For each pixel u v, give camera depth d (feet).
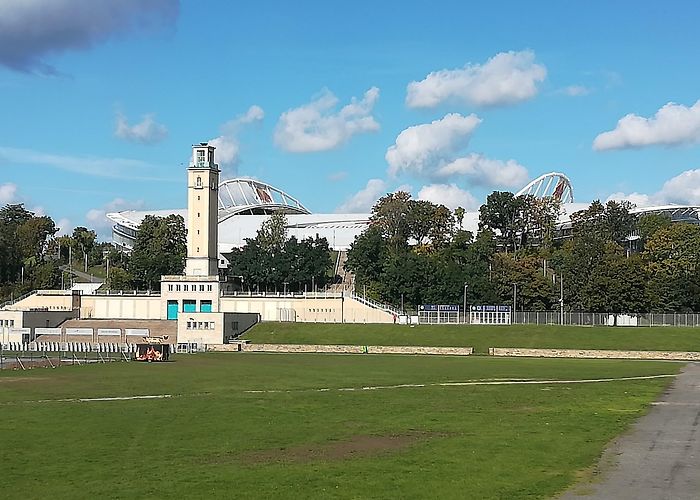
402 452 191.11
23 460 183.73
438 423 234.38
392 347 584.81
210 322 631.15
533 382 355.97
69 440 207.41
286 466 176.35
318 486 157.79
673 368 441.27
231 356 528.63
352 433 217.36
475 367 442.50
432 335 615.16
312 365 451.53
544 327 620.49
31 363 452.35
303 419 242.17
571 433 216.54
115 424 232.12
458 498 148.97
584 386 337.93
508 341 594.24
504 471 170.50
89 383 345.92
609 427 226.58
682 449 194.70
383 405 274.36
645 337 583.99
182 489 156.25
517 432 218.18
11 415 249.34
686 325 637.30
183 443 203.41
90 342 614.34
